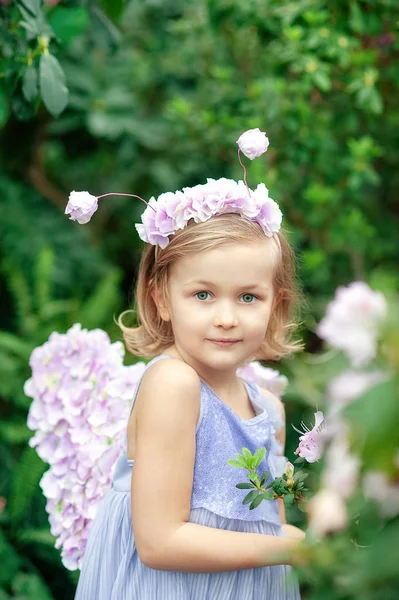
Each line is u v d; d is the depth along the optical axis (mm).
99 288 3572
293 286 1646
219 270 1363
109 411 1683
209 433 1408
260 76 3445
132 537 1449
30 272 3924
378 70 3078
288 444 3084
